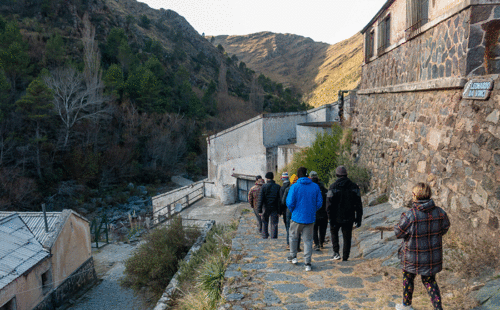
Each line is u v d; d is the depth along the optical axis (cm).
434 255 311
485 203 430
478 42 493
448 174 535
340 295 398
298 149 1747
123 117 4678
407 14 747
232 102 8388
